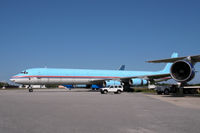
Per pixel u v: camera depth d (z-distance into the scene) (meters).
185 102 18.28
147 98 23.52
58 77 42.72
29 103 17.08
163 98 23.53
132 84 44.19
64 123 8.49
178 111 12.26
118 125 8.09
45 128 7.52
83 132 6.91
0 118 9.73
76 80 44.50
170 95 30.17
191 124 8.30
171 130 7.21
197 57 21.45
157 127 7.72
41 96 27.08
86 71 46.34
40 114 10.99
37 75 41.28
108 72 49.16
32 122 8.71
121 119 9.46
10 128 7.51
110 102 18.20
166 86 32.19
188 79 21.39
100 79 46.97
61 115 10.64
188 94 31.25
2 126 7.88
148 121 8.96
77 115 10.66
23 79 40.66
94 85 49.47
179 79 21.94
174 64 22.25
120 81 44.91
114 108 13.71
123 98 23.52
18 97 24.89
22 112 11.74
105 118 9.73
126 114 11.02
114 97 25.34
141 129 7.38
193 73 21.09
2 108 13.61
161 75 41.25
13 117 10.02
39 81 41.56
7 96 27.08
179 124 8.30
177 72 22.33
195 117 10.06
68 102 18.06
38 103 17.09
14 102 17.98
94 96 27.39
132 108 13.72
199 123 8.53
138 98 23.56
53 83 42.97
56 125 8.08
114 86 36.84
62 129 7.36
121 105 15.65
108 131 7.06
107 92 39.19
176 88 31.59
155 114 11.03
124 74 51.03
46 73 41.94
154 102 18.30
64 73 43.41
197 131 7.06
